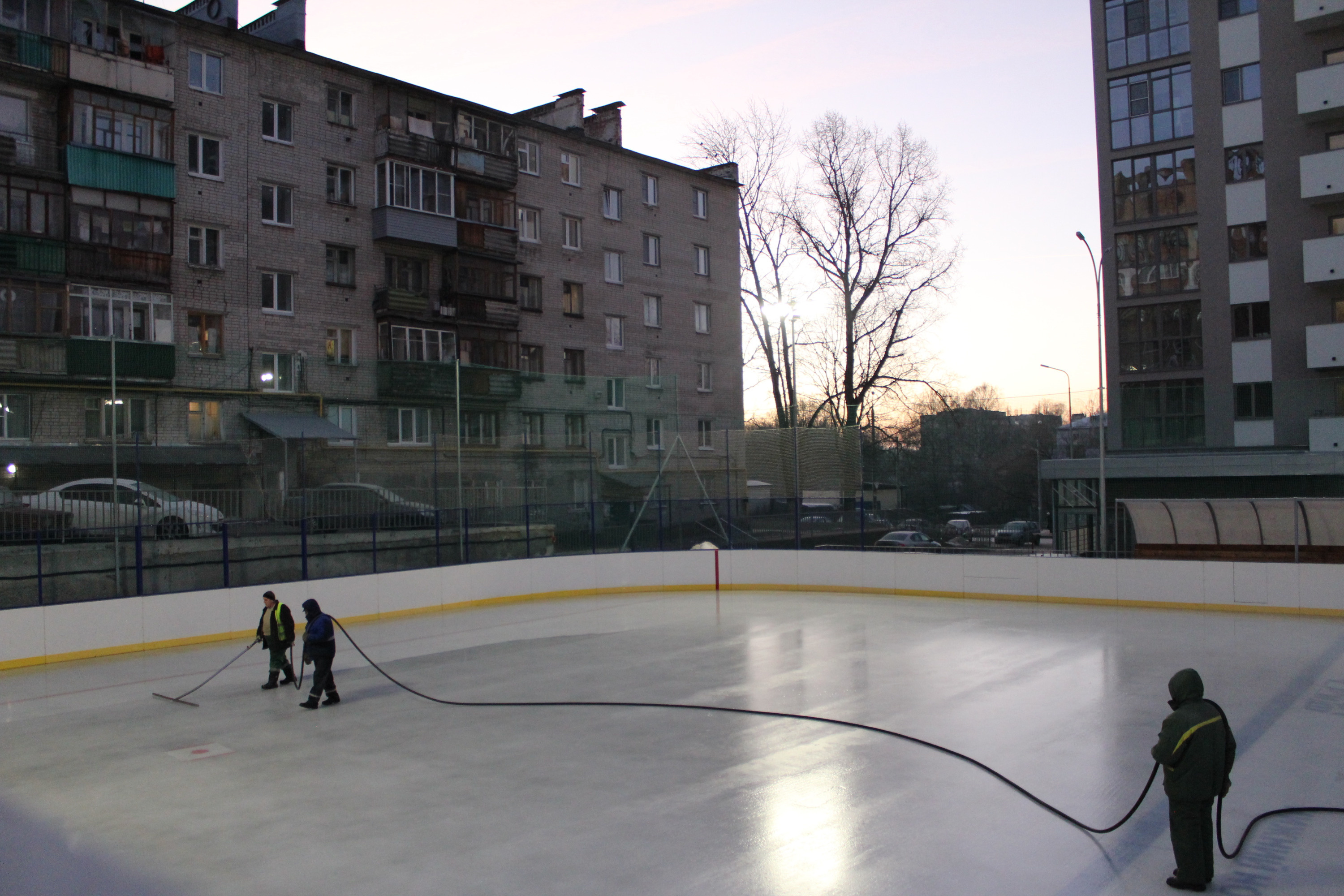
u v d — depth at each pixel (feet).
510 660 56.03
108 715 44.11
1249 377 107.55
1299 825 27.27
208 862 25.72
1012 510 80.43
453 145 126.72
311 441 83.30
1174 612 69.82
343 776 33.45
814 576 88.07
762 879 23.68
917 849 25.57
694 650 58.34
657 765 33.99
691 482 95.81
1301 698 42.70
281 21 120.88
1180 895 22.47
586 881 23.77
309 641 44.86
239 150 108.88
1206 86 111.24
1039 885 23.17
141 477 77.77
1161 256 113.80
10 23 94.43
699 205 163.94
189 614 63.05
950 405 120.16
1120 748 35.17
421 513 80.79
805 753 35.22
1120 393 113.80
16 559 59.36
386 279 121.80
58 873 25.44
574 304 145.07
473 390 102.99
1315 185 102.63
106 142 98.48
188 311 103.91
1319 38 105.60
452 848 26.23
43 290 93.04
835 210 144.15
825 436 89.86
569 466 94.73
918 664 51.88
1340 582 65.67
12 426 73.20
